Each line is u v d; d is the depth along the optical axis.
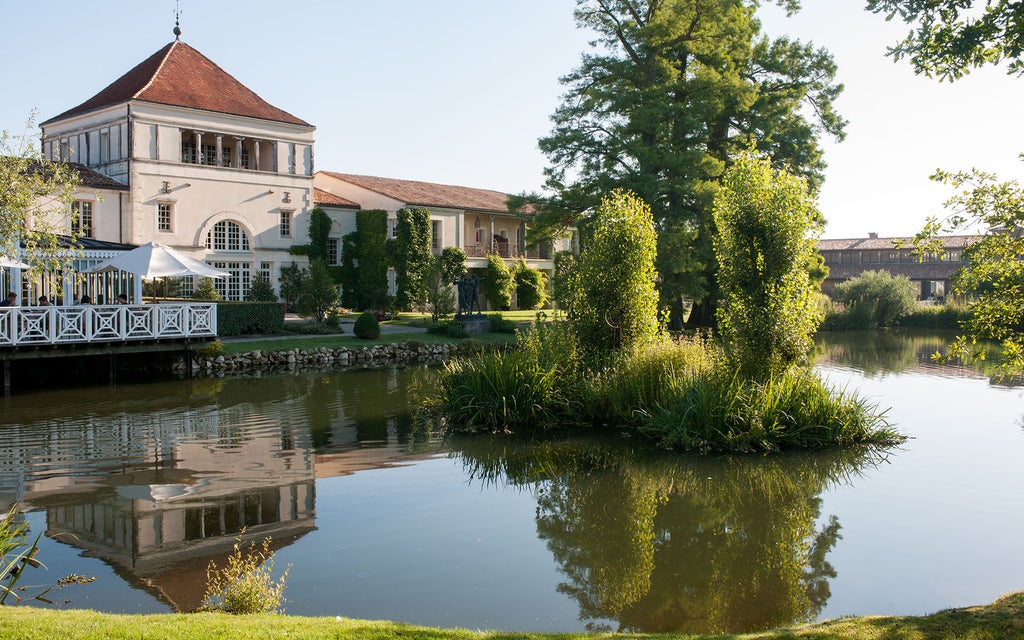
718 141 35.56
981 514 10.33
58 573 7.89
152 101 35.28
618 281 16.91
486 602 7.45
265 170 39.94
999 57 6.37
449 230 47.19
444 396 17.25
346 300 44.09
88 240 25.94
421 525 9.73
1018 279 7.04
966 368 25.95
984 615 5.42
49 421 15.87
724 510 10.52
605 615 7.20
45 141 40.47
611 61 32.72
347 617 6.96
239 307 29.77
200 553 8.52
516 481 11.85
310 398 19.23
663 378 15.63
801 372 15.14
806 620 7.14
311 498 10.75
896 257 67.44
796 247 14.87
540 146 33.06
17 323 19.34
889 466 12.84
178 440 14.23
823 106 36.28
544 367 16.39
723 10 31.64
